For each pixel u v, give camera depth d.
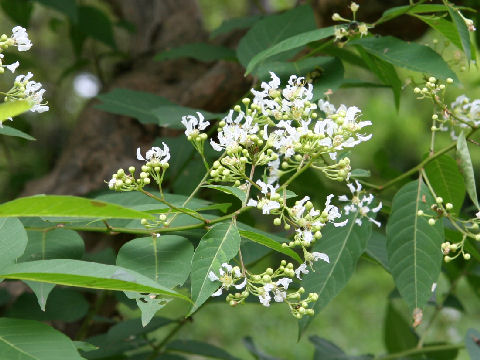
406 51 1.06
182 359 1.24
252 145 0.95
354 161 3.81
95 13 1.58
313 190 1.27
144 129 1.45
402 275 1.02
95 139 1.44
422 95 1.05
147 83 1.49
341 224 0.94
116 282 0.86
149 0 1.76
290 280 0.93
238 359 1.26
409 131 3.97
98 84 1.99
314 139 0.95
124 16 1.81
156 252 0.94
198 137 0.95
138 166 1.42
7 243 0.92
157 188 1.33
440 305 1.30
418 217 1.03
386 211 1.13
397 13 1.08
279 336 3.62
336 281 1.03
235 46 1.45
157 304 0.90
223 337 3.56
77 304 1.13
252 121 0.97
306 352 3.44
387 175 1.36
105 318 1.28
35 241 0.99
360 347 3.50
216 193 1.28
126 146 1.44
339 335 3.62
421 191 1.04
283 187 0.96
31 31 2.66
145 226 0.94
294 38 1.06
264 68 1.09
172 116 1.13
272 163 1.00
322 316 3.82
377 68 1.13
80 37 1.68
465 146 1.00
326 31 1.06
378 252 1.12
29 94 0.99
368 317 3.87
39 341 0.87
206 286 0.90
